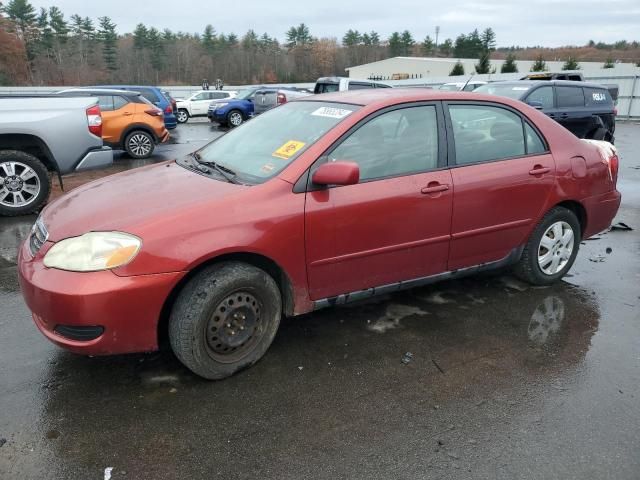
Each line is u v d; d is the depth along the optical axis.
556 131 4.09
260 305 2.96
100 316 2.53
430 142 3.46
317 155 3.03
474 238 3.67
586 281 4.44
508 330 3.54
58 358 3.11
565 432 2.52
